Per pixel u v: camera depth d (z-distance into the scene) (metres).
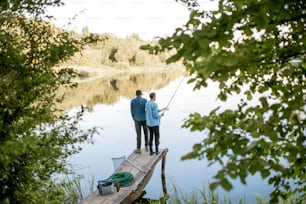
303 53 2.26
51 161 3.50
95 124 18.08
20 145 2.48
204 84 2.23
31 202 3.19
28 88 3.21
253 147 1.68
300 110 1.90
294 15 1.99
